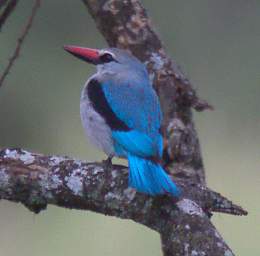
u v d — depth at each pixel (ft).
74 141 47.98
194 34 51.75
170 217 30.35
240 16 51.93
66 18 51.42
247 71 50.85
